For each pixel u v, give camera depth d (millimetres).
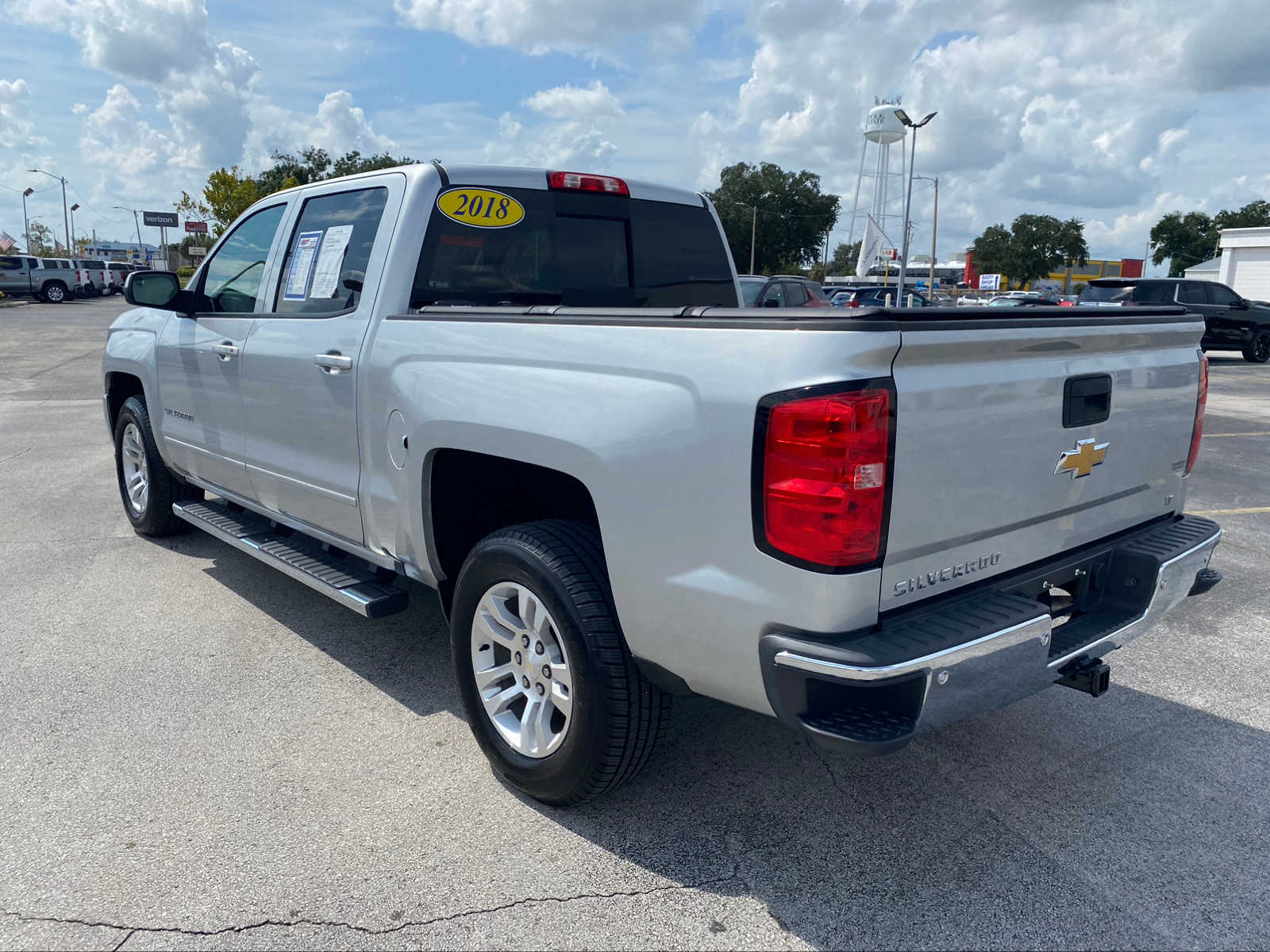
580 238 3920
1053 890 2523
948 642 2168
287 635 4262
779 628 2207
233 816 2828
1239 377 17766
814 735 2162
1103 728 3469
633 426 2422
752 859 2646
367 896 2473
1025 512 2549
